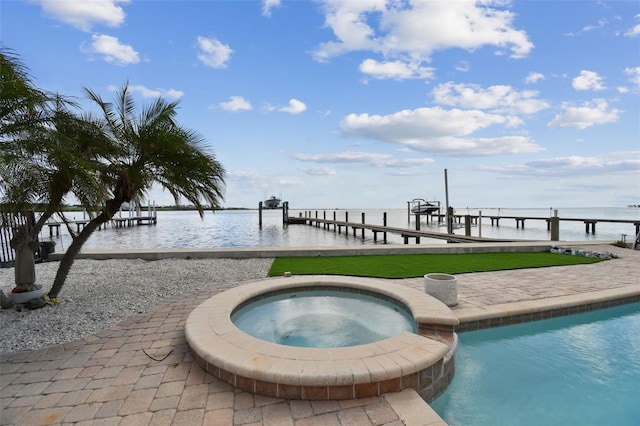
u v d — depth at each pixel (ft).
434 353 9.50
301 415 7.79
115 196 17.66
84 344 12.10
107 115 17.29
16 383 9.41
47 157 13.28
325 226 114.52
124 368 10.25
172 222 165.37
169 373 9.89
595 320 16.56
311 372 8.48
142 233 96.27
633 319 16.65
